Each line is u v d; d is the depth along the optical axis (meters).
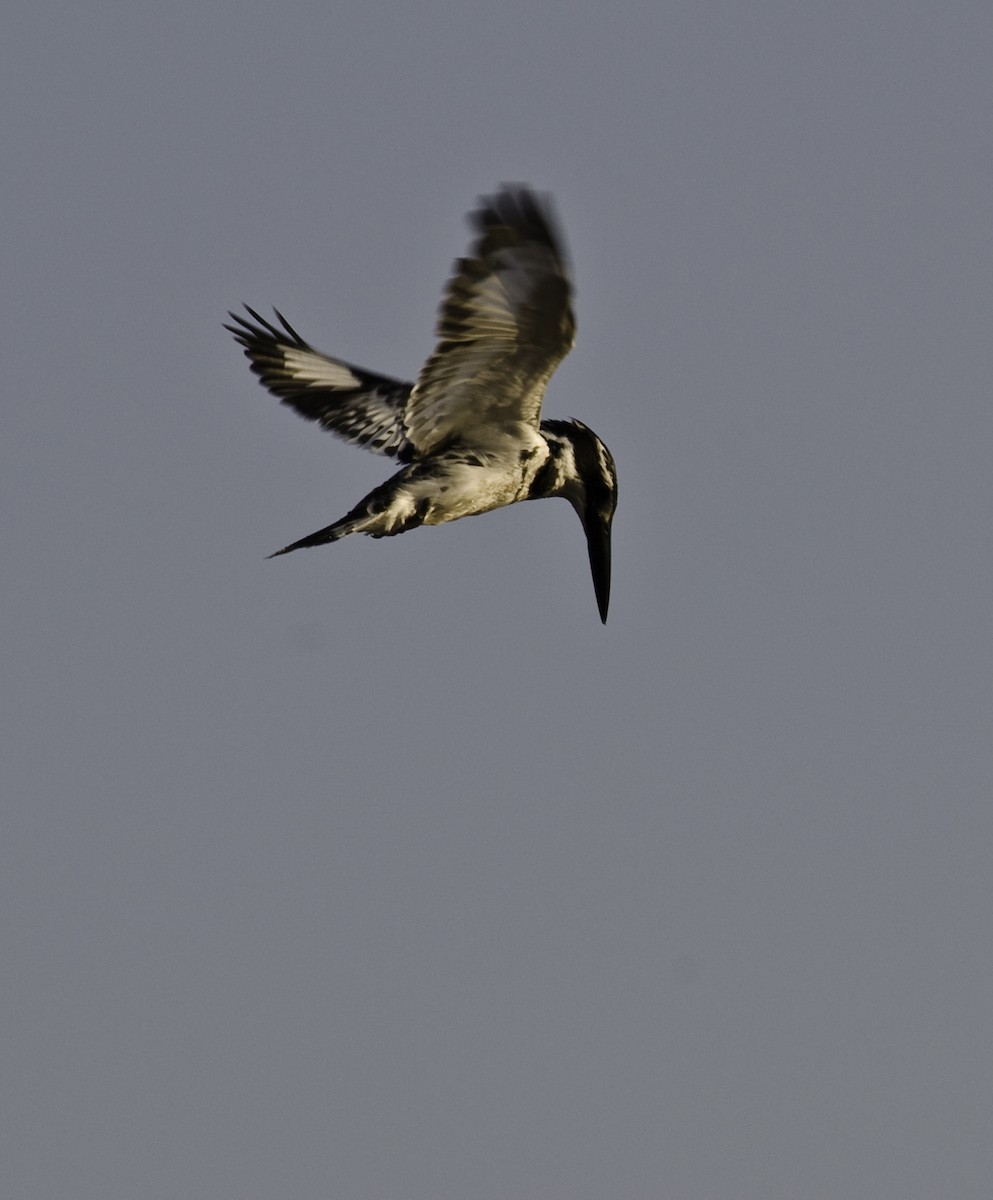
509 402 14.34
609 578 16.66
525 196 11.93
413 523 15.12
